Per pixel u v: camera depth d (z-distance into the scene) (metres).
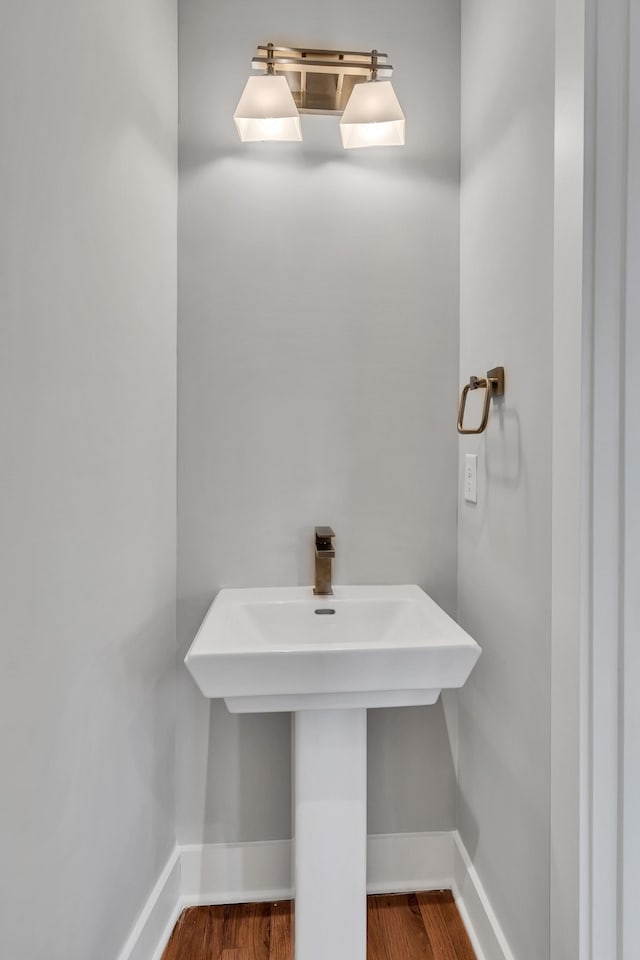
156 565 1.45
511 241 1.28
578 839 0.97
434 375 1.66
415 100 1.65
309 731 1.29
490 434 1.42
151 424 1.40
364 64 1.56
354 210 1.65
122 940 1.23
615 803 0.97
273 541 1.65
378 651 1.14
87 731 1.05
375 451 1.66
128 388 1.24
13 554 0.81
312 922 1.30
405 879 1.66
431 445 1.67
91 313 1.05
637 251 0.94
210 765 1.64
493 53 1.39
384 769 1.68
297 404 1.65
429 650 1.15
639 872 0.97
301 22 1.62
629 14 0.92
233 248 1.62
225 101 1.61
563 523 1.01
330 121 1.64
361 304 1.65
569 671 1.00
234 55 1.61
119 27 1.18
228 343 1.63
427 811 1.68
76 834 1.00
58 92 0.93
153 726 1.44
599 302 0.94
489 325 1.42
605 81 0.93
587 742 0.97
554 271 1.04
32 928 0.86
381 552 1.66
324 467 1.65
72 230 0.98
